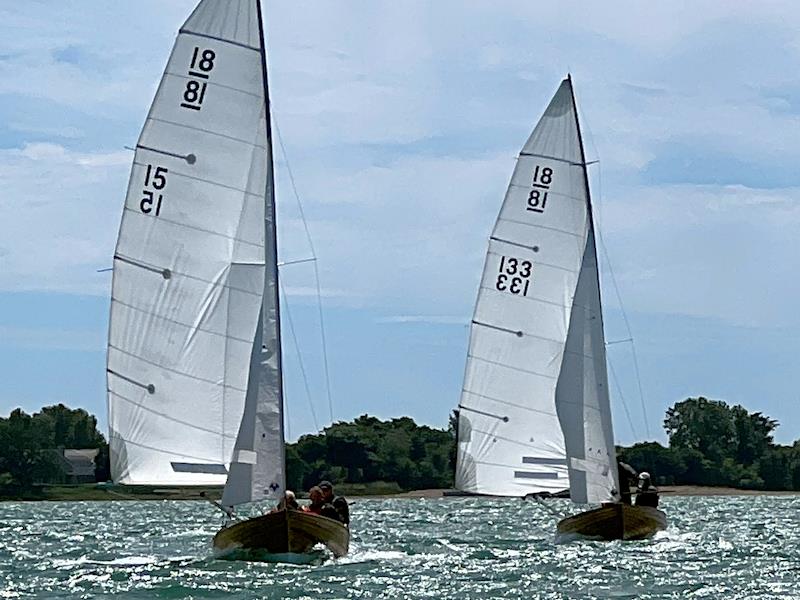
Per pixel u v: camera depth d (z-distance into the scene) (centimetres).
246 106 5138
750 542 7838
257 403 5116
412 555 6544
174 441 5125
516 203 7106
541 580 5419
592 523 7025
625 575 5631
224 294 5112
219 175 5119
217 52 5131
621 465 7269
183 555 6744
